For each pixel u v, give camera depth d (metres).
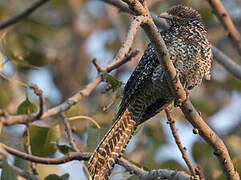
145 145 14.49
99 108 11.23
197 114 9.16
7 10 15.73
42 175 9.64
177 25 11.75
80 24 19.38
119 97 10.80
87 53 19.08
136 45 15.00
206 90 16.14
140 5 8.27
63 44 18.56
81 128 14.10
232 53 16.77
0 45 10.13
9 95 12.77
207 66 11.48
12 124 6.84
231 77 16.38
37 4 11.31
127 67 17.08
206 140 9.27
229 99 16.44
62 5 19.00
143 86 11.07
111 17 17.48
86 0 19.88
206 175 11.23
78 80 18.75
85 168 8.88
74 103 8.27
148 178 9.67
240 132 15.34
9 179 7.91
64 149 9.93
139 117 11.01
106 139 9.87
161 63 8.83
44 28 16.22
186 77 11.34
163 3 16.02
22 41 13.77
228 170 9.36
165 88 10.87
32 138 9.84
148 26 8.31
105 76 9.23
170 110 10.19
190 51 11.15
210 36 16.69
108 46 18.75
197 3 15.69
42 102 7.19
